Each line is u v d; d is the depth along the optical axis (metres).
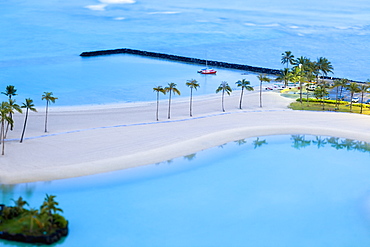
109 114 185.12
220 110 194.25
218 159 144.12
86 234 102.25
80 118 178.12
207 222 109.19
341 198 122.56
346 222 110.94
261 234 105.12
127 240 101.00
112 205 114.62
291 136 166.12
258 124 175.12
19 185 120.25
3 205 105.75
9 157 134.12
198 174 133.50
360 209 117.06
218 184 128.12
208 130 165.75
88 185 122.88
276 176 134.75
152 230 105.00
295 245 101.62
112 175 128.62
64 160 134.25
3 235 97.38
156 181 127.69
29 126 164.75
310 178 134.25
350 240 103.88
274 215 113.19
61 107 199.38
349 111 194.00
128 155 140.25
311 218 112.38
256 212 114.31
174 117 181.75
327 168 141.38
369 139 163.75
